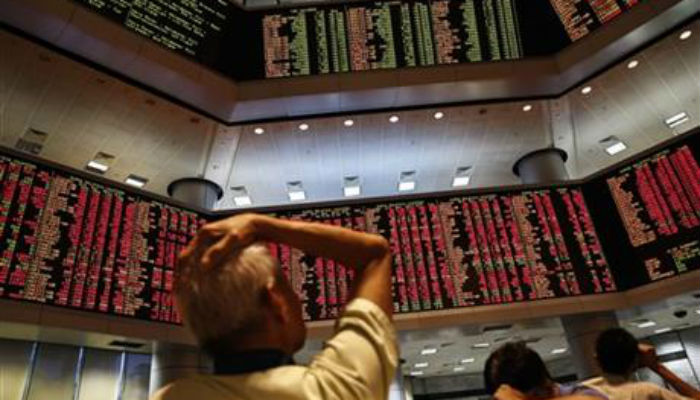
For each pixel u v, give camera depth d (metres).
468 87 6.60
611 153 8.16
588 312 5.63
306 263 5.76
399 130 7.21
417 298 5.68
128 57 5.71
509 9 6.88
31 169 4.87
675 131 7.71
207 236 0.74
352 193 8.55
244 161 7.54
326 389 0.63
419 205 6.21
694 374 9.13
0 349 5.37
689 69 6.63
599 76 6.61
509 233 6.03
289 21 6.79
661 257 5.58
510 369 1.73
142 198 5.50
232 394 0.65
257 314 0.70
